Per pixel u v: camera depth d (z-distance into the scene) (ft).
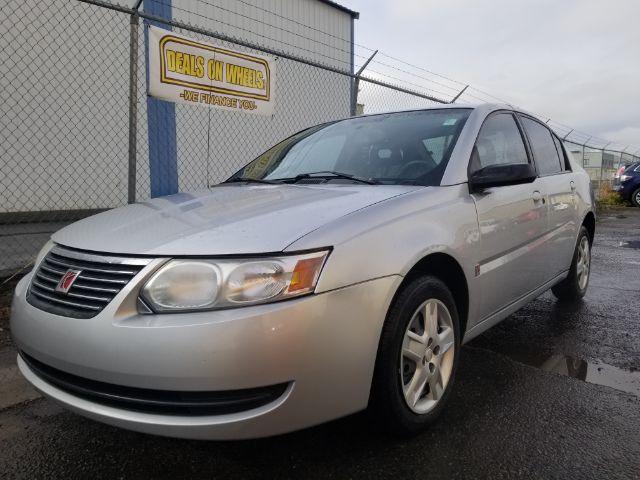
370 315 6.68
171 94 17.69
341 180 9.66
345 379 6.50
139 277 6.25
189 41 18.04
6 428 8.31
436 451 7.43
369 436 7.81
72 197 23.44
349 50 39.81
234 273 6.08
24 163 21.93
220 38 17.71
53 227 21.65
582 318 14.19
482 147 10.30
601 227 38.91
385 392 7.11
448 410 8.70
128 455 7.51
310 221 6.89
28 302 7.16
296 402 6.15
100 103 24.11
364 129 11.46
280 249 6.24
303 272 6.22
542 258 11.95
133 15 15.47
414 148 10.05
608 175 69.36
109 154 24.50
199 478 6.92
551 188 12.59
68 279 6.70
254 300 6.02
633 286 18.22
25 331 6.96
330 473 6.93
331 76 34.81
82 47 23.31
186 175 26.71
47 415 8.75
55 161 22.81
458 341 8.66
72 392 6.71
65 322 6.42
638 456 7.26
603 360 11.07
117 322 6.08
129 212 8.49
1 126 21.18
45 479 6.95
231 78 19.72
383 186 8.89
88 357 6.18
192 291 6.09
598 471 6.91
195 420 5.99
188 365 5.82
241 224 6.88
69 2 22.70
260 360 5.89
